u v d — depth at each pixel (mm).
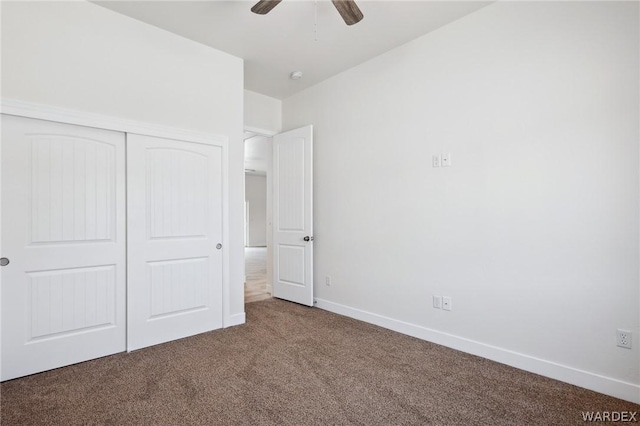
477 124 2512
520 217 2289
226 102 3197
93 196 2451
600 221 1970
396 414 1770
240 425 1673
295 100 4234
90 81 2422
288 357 2486
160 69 2777
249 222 12078
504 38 2369
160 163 2775
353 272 3480
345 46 3066
